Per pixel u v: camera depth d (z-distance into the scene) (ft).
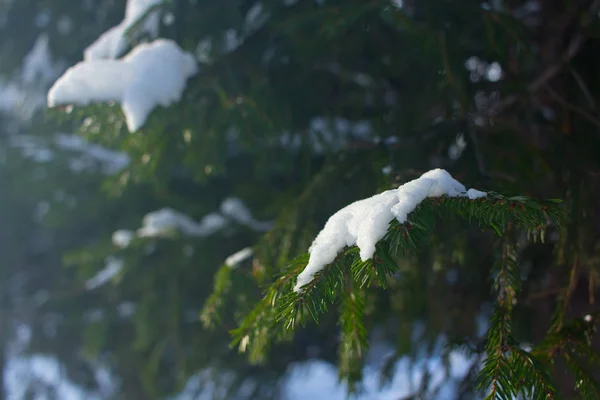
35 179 14.05
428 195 4.12
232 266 7.14
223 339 11.52
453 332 7.71
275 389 12.87
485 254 7.77
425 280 7.64
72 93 6.30
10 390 17.97
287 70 8.56
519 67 7.72
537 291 7.89
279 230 7.11
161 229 9.93
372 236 3.97
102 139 7.05
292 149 9.90
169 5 7.78
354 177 6.98
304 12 7.36
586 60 8.05
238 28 8.17
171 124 6.90
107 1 11.21
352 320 5.35
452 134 6.84
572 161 6.57
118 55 7.73
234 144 11.78
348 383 7.00
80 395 17.88
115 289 13.24
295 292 4.21
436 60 7.11
